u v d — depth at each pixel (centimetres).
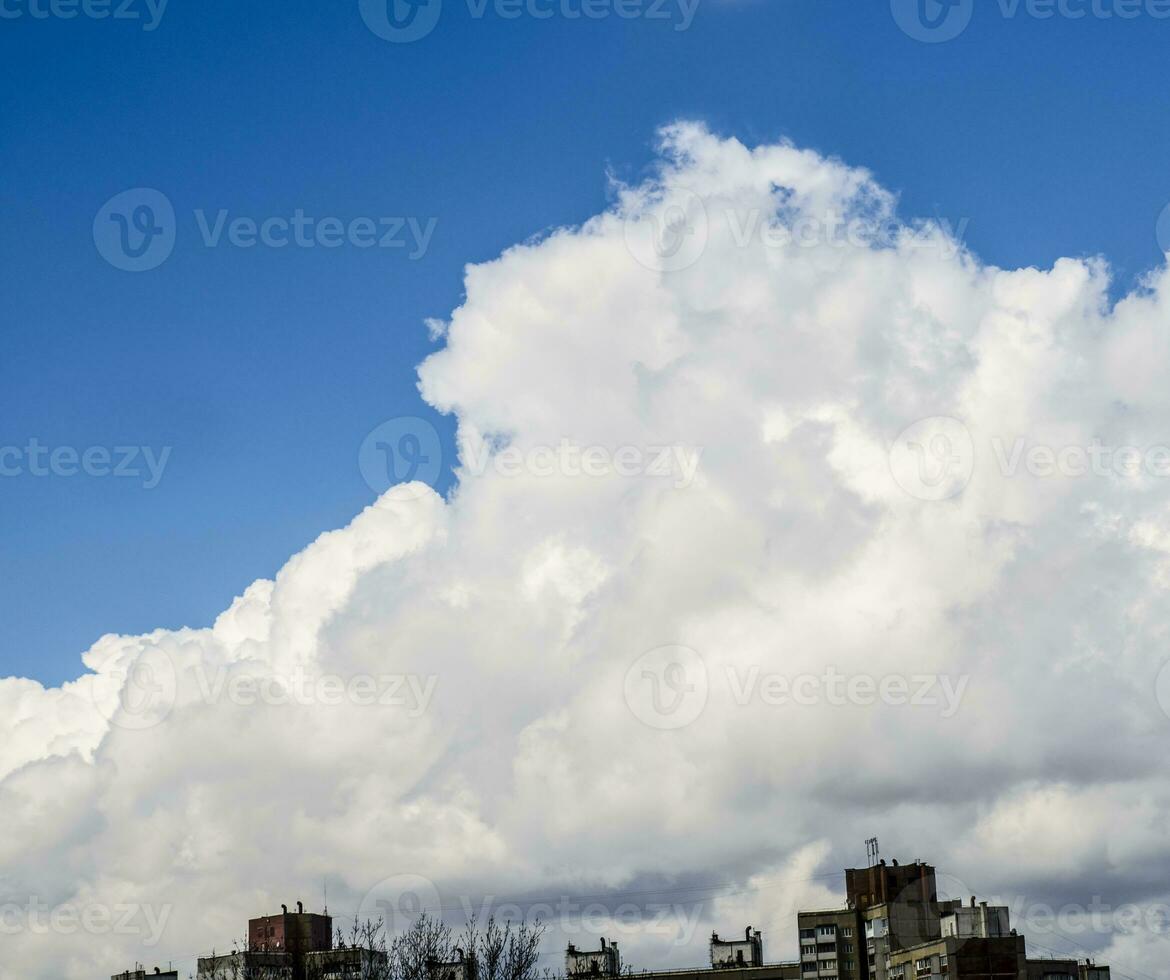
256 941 11062
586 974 12812
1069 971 11656
